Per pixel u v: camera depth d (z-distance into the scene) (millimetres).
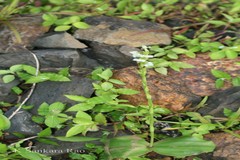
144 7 5285
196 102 4184
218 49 4605
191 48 4637
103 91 4074
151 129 3639
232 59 4480
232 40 4812
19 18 4980
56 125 3811
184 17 5219
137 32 4754
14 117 3914
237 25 5066
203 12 5297
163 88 4199
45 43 4660
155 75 4285
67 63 4547
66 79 4148
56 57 4527
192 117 4062
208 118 3980
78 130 3738
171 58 4465
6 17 4938
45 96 4098
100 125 3898
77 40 4676
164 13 5305
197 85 4254
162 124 3996
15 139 3828
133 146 3527
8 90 4238
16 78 4324
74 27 4828
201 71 4355
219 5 5418
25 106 4059
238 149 3631
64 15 5059
